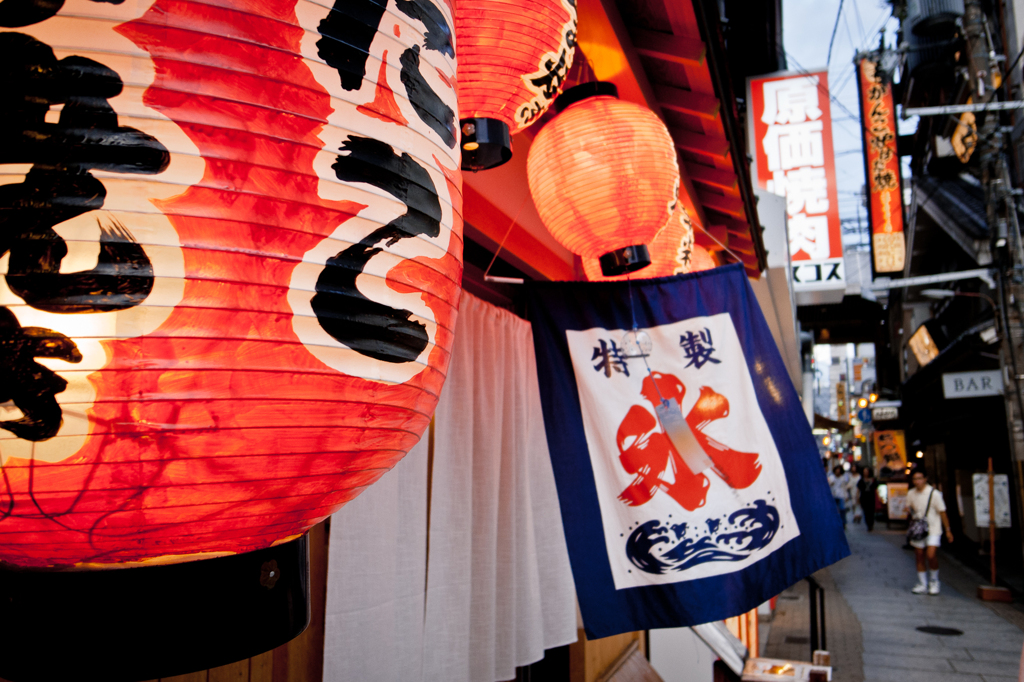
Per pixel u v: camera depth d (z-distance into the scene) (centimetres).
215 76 71
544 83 215
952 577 1565
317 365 74
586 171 282
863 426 4562
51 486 67
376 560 230
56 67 66
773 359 338
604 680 539
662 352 330
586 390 319
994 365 1705
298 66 76
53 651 79
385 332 81
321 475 83
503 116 217
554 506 381
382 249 80
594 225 293
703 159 553
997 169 1214
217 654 85
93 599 80
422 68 91
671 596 300
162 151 67
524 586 334
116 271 65
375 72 83
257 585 90
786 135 1156
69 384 64
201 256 68
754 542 313
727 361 332
